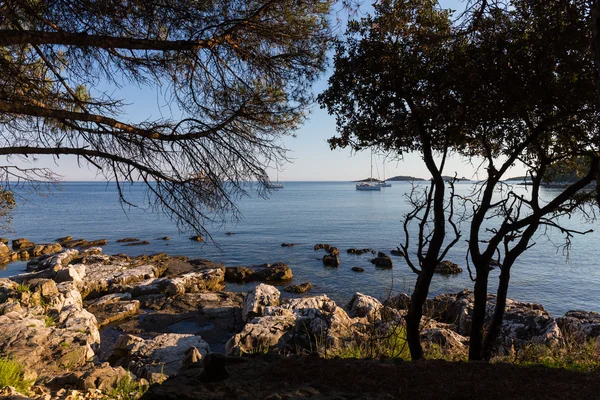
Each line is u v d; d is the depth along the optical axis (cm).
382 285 2538
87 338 928
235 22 489
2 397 523
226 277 2695
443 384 263
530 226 586
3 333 890
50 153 466
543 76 466
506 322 1042
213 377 273
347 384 263
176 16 474
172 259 3203
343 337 812
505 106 492
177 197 514
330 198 14575
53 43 433
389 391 253
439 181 521
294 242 4275
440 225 519
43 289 1448
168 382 259
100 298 1900
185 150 509
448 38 517
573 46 448
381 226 5688
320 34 533
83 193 17825
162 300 1919
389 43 541
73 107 535
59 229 5450
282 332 1030
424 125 544
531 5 464
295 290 2377
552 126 540
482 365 305
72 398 586
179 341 1027
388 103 547
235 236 4719
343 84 568
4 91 445
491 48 489
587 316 1098
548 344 813
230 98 530
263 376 278
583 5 429
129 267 2655
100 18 467
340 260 3331
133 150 508
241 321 1659
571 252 3453
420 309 532
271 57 528
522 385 262
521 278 2595
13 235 4878
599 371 319
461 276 2709
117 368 718
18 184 534
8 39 409
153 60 522
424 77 514
